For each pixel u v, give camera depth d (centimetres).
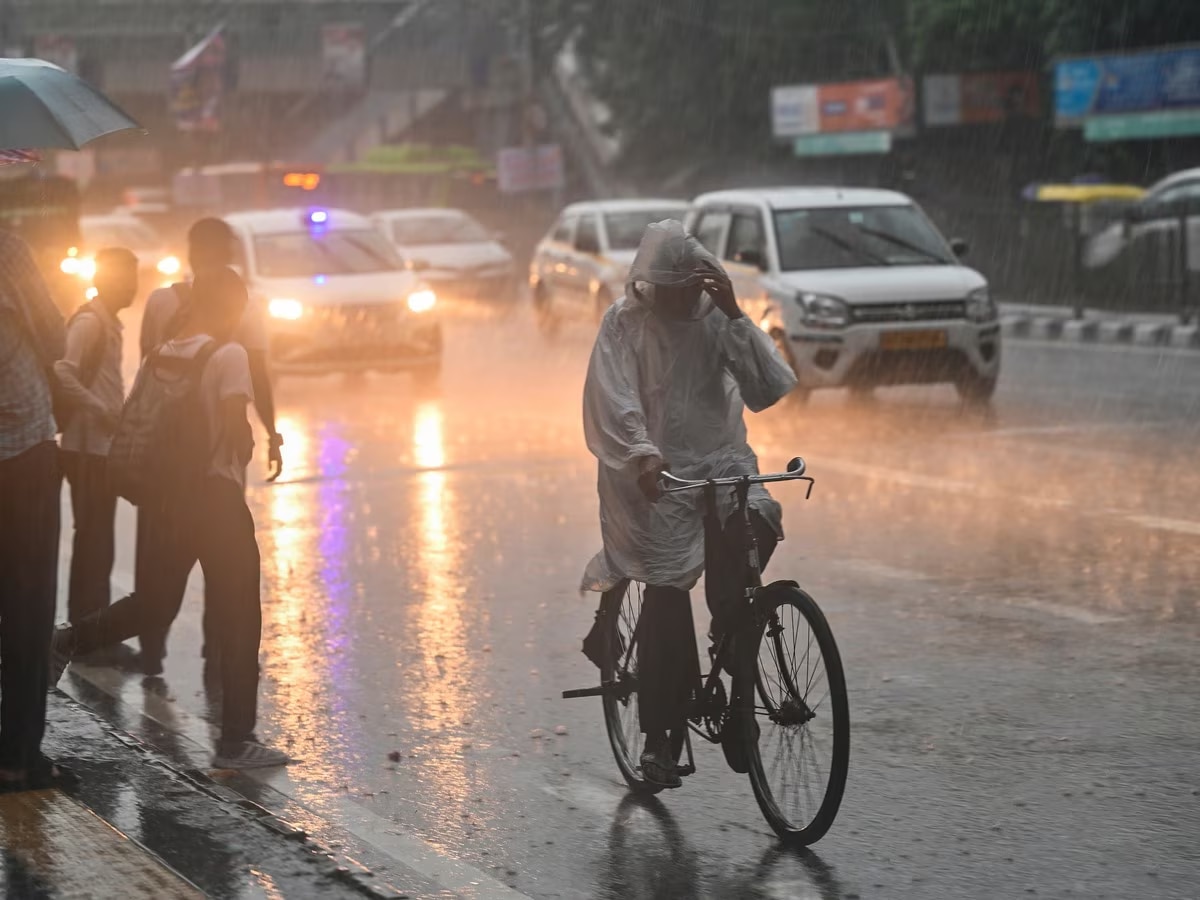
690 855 1600
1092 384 5338
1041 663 2238
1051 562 2839
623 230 7106
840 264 5022
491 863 1584
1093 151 9519
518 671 2275
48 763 1669
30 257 1631
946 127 9956
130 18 17512
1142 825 1642
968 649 2319
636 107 12088
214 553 1848
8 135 1546
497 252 9450
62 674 2084
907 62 10325
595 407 1636
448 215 9856
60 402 1780
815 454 4078
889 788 1766
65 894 1356
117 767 1706
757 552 1641
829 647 1548
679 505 1645
